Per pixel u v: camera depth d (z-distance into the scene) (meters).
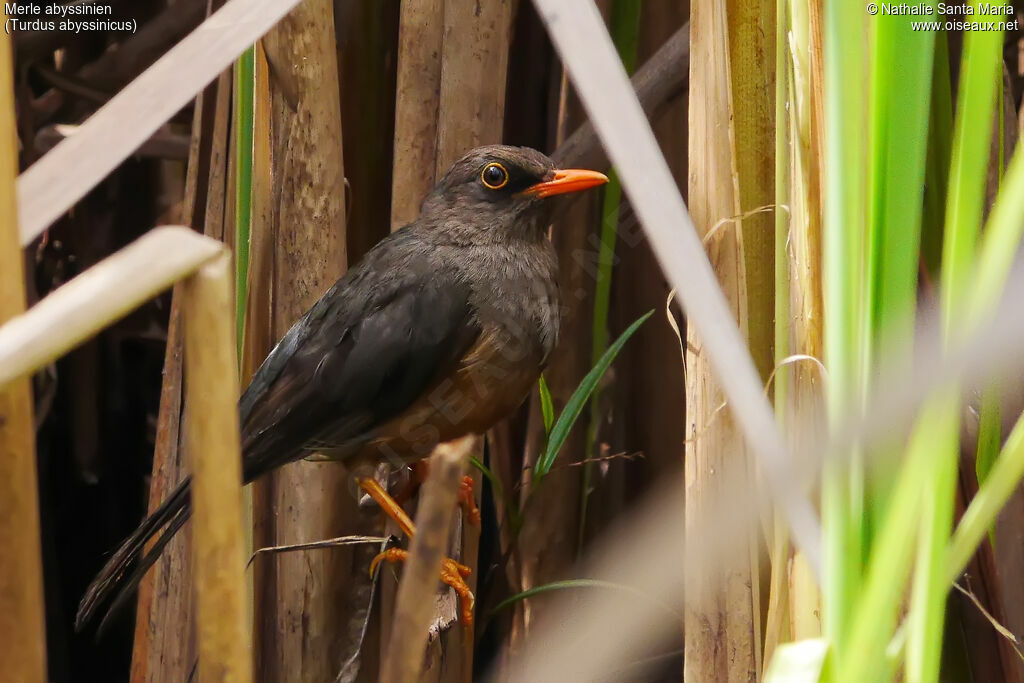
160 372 11.24
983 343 2.91
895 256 3.25
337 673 7.03
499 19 6.83
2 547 3.18
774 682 3.34
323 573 7.04
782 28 4.84
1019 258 4.16
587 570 8.06
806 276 4.62
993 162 5.69
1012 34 8.09
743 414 3.16
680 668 7.21
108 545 10.96
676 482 7.86
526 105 8.27
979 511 3.36
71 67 10.91
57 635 10.57
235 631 3.16
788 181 4.89
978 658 5.95
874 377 3.27
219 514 3.06
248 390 6.88
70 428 10.67
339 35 7.33
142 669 7.67
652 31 8.21
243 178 6.13
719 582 4.93
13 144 3.02
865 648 3.19
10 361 2.57
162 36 9.91
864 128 3.36
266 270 6.69
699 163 4.98
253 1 3.48
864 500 3.50
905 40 3.16
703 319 3.14
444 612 6.58
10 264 3.01
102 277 2.71
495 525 8.11
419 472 7.39
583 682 4.71
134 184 10.80
